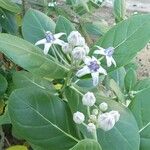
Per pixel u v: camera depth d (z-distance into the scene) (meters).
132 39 0.28
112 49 0.27
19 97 0.27
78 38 0.26
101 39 0.29
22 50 0.25
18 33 0.43
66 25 0.31
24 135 0.27
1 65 0.40
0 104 0.37
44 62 0.26
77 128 0.28
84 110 0.27
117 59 0.28
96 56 0.28
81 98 0.27
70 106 0.27
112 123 0.24
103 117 0.24
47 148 0.28
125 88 0.34
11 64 0.40
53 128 0.28
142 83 0.34
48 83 0.32
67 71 0.27
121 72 0.37
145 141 0.28
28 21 0.33
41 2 0.44
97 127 0.25
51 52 0.30
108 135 0.26
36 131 0.27
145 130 0.28
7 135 0.42
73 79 0.29
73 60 0.26
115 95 0.33
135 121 0.27
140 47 0.28
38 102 0.27
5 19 0.40
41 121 0.27
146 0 0.79
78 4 0.46
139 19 0.29
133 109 0.29
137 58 0.62
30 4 0.44
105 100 0.28
